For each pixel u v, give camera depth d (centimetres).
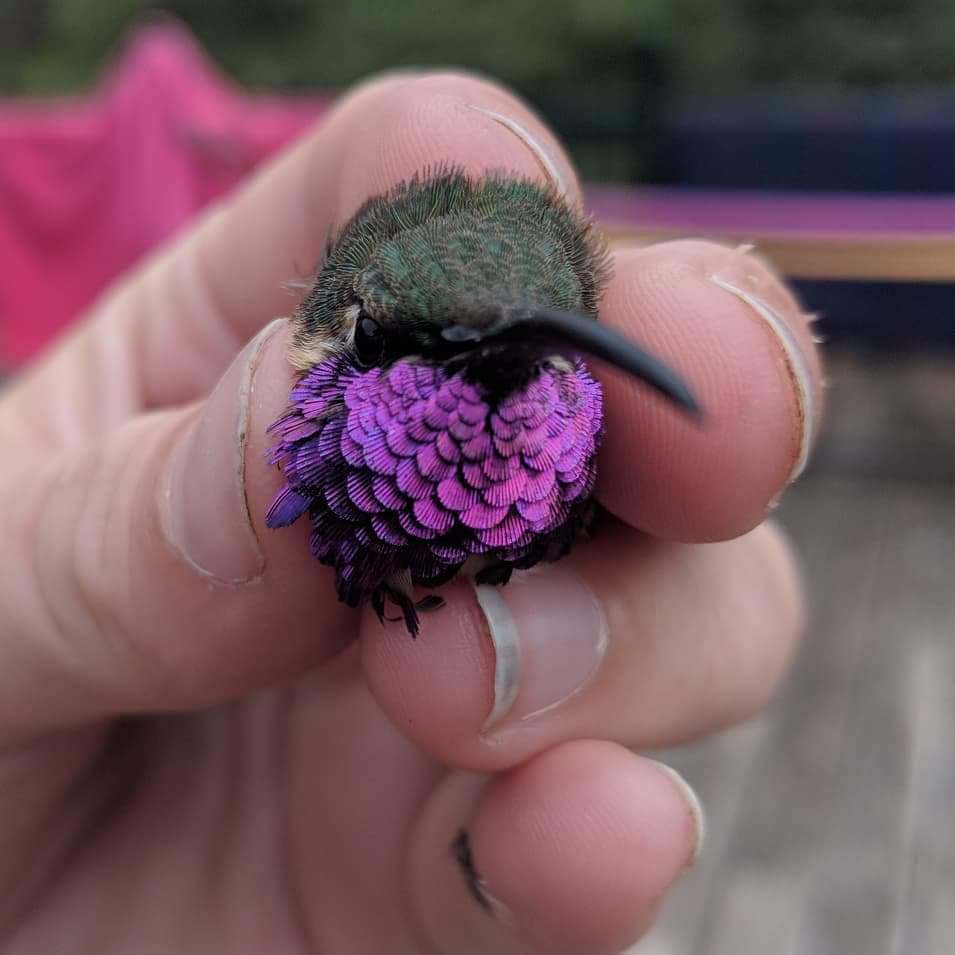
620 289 5
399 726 5
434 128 6
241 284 7
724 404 5
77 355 8
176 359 8
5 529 5
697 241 5
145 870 7
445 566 5
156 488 5
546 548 5
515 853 5
